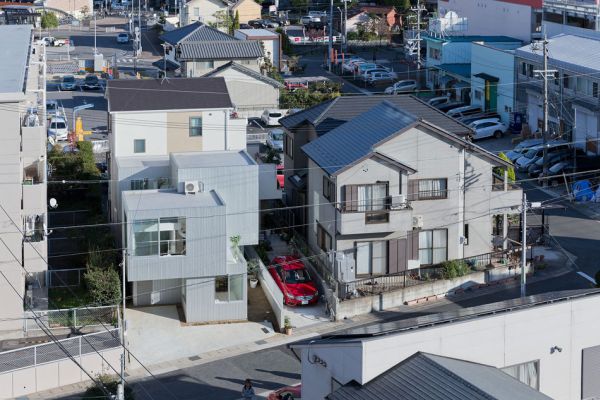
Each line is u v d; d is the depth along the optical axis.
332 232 33.09
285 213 38.91
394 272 32.91
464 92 60.47
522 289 29.81
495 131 52.91
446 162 33.50
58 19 100.88
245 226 33.09
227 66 59.16
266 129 56.38
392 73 69.00
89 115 59.75
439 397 18.08
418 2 82.81
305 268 33.53
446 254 34.03
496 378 19.19
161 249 30.41
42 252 30.05
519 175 45.81
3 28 41.19
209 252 30.61
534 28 62.16
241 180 32.81
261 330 30.52
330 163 33.06
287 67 73.69
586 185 42.25
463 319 20.22
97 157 49.41
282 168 44.59
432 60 66.62
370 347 19.27
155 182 35.25
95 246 33.44
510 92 54.62
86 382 27.36
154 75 71.56
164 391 26.72
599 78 46.25
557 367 20.94
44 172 30.94
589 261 35.44
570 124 48.56
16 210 28.77
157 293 32.09
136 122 37.84
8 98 28.12
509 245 35.22
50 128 52.47
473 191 34.03
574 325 20.98
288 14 101.69
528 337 20.56
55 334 28.84
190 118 38.31
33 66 36.41
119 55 81.75
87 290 31.38
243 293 31.11
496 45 60.06
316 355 20.95
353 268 32.22
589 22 57.03
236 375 27.64
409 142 33.03
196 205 30.62
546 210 40.84
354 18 88.31
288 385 26.84
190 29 66.00
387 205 32.47
